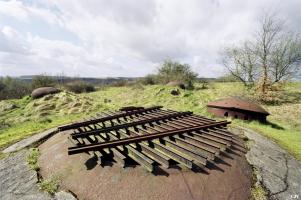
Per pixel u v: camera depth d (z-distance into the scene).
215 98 14.41
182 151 3.45
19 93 17.55
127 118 5.82
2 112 10.31
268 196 3.13
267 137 6.28
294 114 11.29
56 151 4.02
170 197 2.70
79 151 3.09
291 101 14.59
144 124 4.95
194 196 2.75
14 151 4.75
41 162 3.91
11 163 4.11
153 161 2.96
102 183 2.96
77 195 2.91
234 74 18.34
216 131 4.56
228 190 2.97
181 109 11.23
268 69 16.27
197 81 25.94
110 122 5.37
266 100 14.85
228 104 8.77
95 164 3.28
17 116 9.53
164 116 5.36
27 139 5.61
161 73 26.80
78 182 3.08
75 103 10.80
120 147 3.58
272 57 15.97
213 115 9.23
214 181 3.03
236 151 4.14
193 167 3.16
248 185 3.26
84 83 23.31
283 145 5.68
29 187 3.21
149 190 2.77
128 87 23.25
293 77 15.96
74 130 4.71
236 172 3.39
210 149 3.70
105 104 11.87
